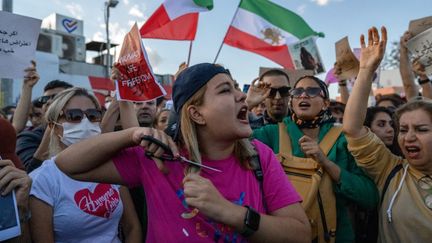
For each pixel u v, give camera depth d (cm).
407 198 202
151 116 375
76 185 199
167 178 144
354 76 330
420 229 193
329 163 229
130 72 256
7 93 711
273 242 130
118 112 289
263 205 148
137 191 271
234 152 153
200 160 142
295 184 233
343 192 227
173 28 446
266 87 343
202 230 136
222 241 136
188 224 137
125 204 229
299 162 243
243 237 138
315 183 226
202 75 143
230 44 554
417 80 378
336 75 346
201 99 144
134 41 255
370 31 217
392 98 475
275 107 350
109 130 283
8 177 134
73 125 225
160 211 142
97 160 143
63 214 193
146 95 251
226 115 140
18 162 162
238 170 149
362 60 219
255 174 150
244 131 143
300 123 264
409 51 308
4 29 273
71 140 226
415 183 205
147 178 147
